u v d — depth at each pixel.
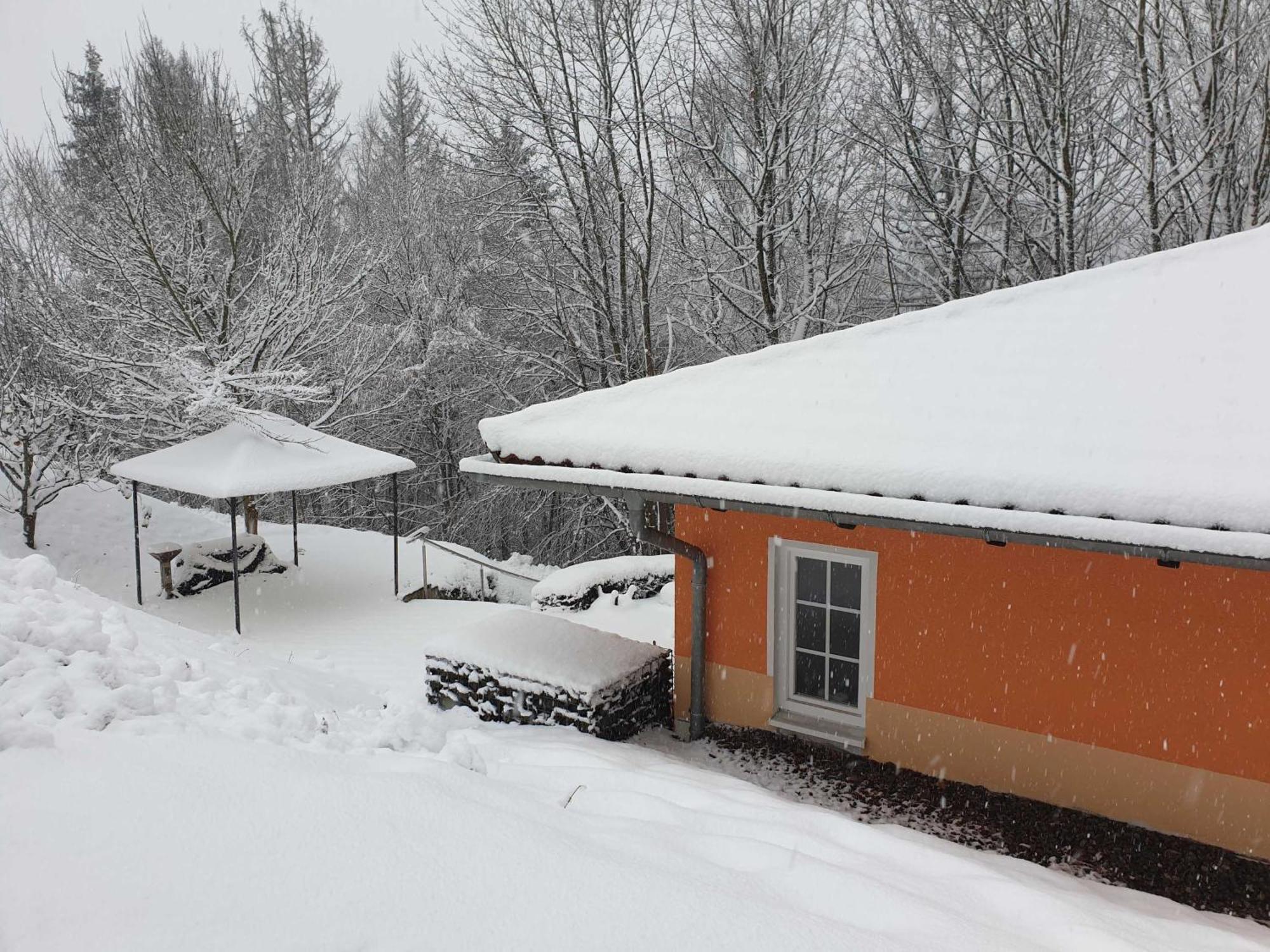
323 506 24.78
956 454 4.67
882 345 6.23
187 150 15.27
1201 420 4.35
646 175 17.47
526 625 7.06
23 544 14.20
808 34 15.65
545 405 6.73
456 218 21.86
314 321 16.20
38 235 15.55
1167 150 13.77
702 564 6.47
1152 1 13.38
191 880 2.32
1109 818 5.10
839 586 6.20
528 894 2.42
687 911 2.42
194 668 4.80
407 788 3.00
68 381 15.08
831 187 17.00
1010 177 14.80
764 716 6.50
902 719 5.83
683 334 19.77
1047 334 5.63
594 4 16.17
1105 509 4.04
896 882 3.09
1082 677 5.12
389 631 11.02
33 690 3.45
